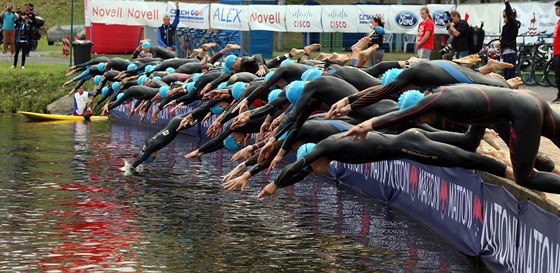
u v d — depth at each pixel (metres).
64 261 9.43
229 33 29.00
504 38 18.75
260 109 11.60
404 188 12.19
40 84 26.91
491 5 21.78
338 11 24.83
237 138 12.68
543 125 7.74
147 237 10.54
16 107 26.36
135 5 27.36
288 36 40.91
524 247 8.09
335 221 11.55
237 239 10.49
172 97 17.86
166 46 26.05
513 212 8.41
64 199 12.72
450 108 7.47
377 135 8.84
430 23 20.12
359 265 9.40
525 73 21.52
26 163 16.00
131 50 33.31
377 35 20.39
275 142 10.30
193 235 10.66
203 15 26.55
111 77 22.70
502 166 8.42
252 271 9.13
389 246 10.24
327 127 10.30
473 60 9.11
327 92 10.28
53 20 46.78
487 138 9.75
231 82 15.00
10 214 11.65
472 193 9.70
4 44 33.28
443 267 9.34
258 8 25.88
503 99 7.57
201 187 13.86
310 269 9.23
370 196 13.38
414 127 9.69
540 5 21.12
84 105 24.84
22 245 10.06
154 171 15.41
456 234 10.23
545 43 21.09
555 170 8.71
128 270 9.14
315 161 9.09
